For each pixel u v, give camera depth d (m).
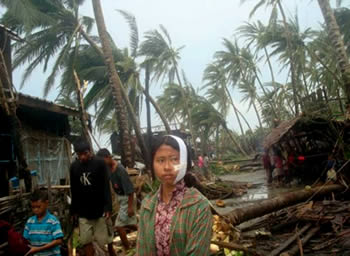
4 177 8.20
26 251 3.46
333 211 6.75
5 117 8.24
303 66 20.98
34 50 15.09
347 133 12.09
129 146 12.53
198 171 18.61
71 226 5.09
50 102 8.77
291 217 6.74
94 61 17.45
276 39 22.14
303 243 5.24
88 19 16.28
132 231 6.82
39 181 9.38
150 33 19.33
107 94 17.77
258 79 33.69
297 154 14.22
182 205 1.80
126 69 16.52
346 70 10.92
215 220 5.53
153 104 19.66
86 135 8.07
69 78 16.78
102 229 4.57
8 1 9.08
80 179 4.47
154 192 2.00
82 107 8.18
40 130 9.88
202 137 37.84
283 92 30.53
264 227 6.63
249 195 12.34
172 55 21.00
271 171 15.85
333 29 11.22
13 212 4.60
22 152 5.60
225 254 4.46
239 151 42.31
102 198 4.52
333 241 5.24
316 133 13.71
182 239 1.75
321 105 13.20
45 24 14.14
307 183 13.65
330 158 10.49
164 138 1.85
